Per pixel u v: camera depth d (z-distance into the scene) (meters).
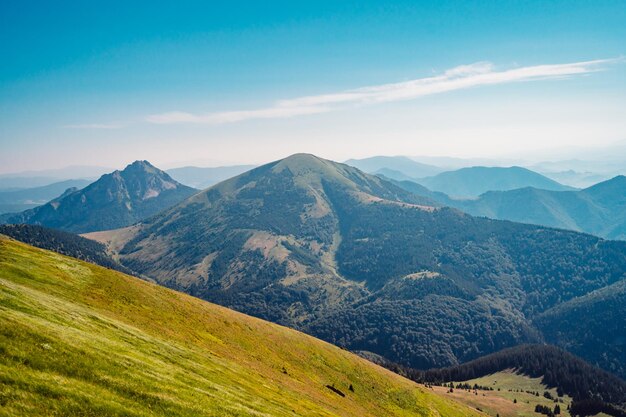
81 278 71.00
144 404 32.91
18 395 26.16
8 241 77.12
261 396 54.19
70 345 36.50
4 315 35.84
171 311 80.00
